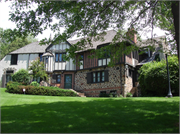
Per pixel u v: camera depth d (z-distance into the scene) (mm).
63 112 7184
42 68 19031
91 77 19156
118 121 5852
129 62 17797
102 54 8938
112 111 7270
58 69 20609
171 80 13664
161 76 13953
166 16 9242
